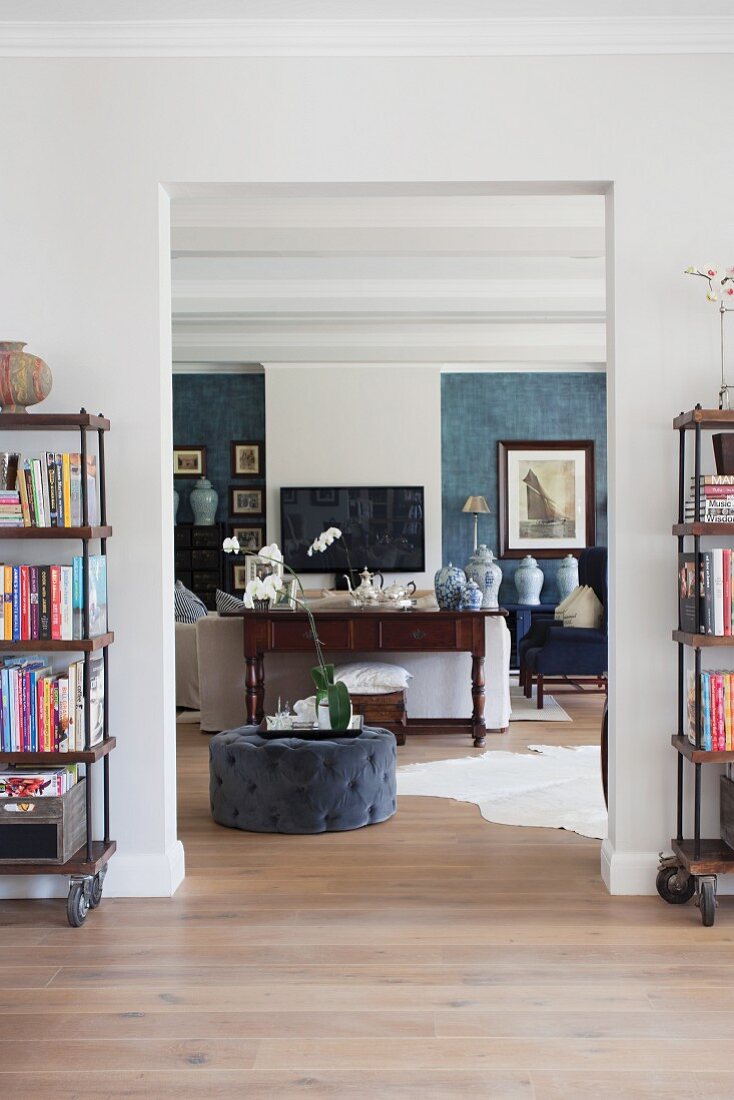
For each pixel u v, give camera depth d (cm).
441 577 655
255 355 914
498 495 1084
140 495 376
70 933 338
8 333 376
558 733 673
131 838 377
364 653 679
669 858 369
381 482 1041
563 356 905
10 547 379
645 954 318
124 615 376
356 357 909
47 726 346
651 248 376
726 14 366
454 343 905
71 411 376
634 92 375
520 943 327
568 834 449
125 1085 243
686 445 376
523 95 376
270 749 454
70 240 375
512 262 727
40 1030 271
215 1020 276
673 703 376
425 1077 246
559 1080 245
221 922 347
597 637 748
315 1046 262
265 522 1070
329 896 372
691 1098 237
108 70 374
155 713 376
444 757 605
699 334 376
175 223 579
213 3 357
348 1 357
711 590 344
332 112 376
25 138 374
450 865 407
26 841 343
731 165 375
